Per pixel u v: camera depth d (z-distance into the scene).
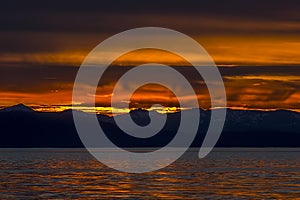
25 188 140.75
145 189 139.38
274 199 122.31
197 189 139.50
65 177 172.75
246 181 160.38
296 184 151.38
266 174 186.50
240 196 126.88
